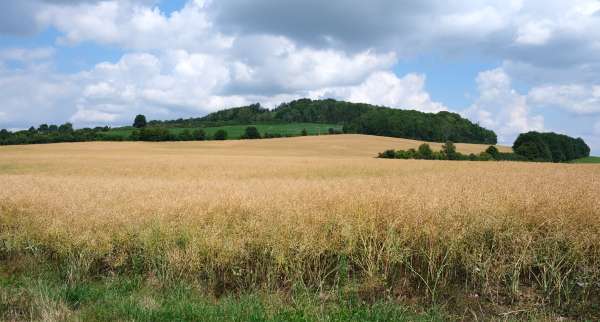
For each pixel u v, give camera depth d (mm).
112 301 6980
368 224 9492
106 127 116500
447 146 75812
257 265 8711
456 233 8711
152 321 6242
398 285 7988
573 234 8359
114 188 18797
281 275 8695
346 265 8422
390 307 6930
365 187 17812
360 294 7645
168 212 11695
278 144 89500
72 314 6406
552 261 7699
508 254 8367
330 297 7484
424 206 10656
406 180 23812
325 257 8875
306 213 10648
